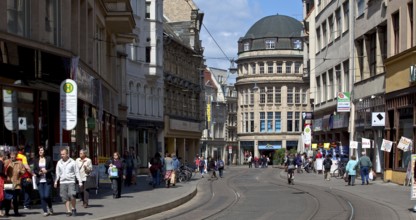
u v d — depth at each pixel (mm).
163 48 60562
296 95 108188
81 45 27203
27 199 17844
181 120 66875
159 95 59031
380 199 23141
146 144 55906
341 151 44031
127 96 51125
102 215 16469
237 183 37656
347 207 20328
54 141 22703
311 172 53000
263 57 108250
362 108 38250
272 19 110688
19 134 19922
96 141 29766
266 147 108312
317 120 54094
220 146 112250
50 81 21406
